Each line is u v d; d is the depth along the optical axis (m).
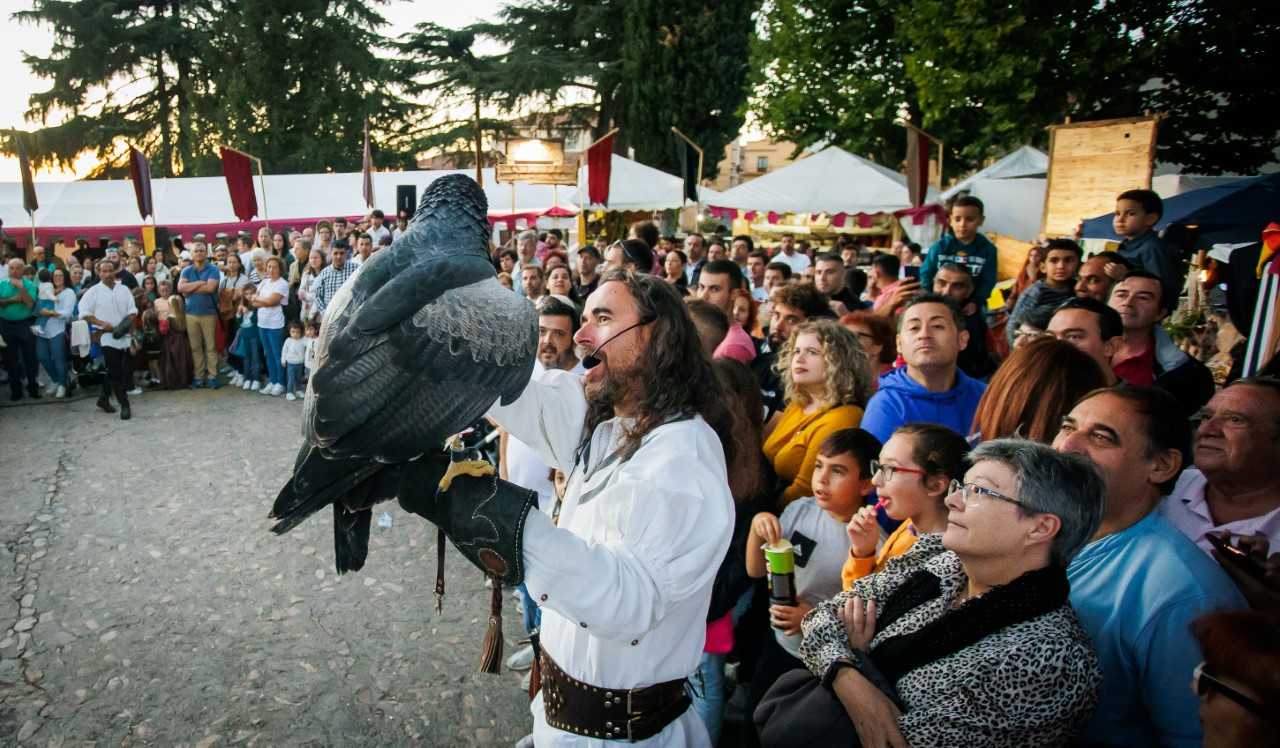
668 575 1.41
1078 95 12.96
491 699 3.68
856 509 2.81
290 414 9.25
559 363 3.92
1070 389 2.67
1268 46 11.84
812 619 2.12
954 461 2.37
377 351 1.24
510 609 4.51
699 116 27.61
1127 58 12.07
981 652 1.72
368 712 3.58
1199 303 8.45
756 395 3.03
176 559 5.18
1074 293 5.01
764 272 9.52
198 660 3.98
